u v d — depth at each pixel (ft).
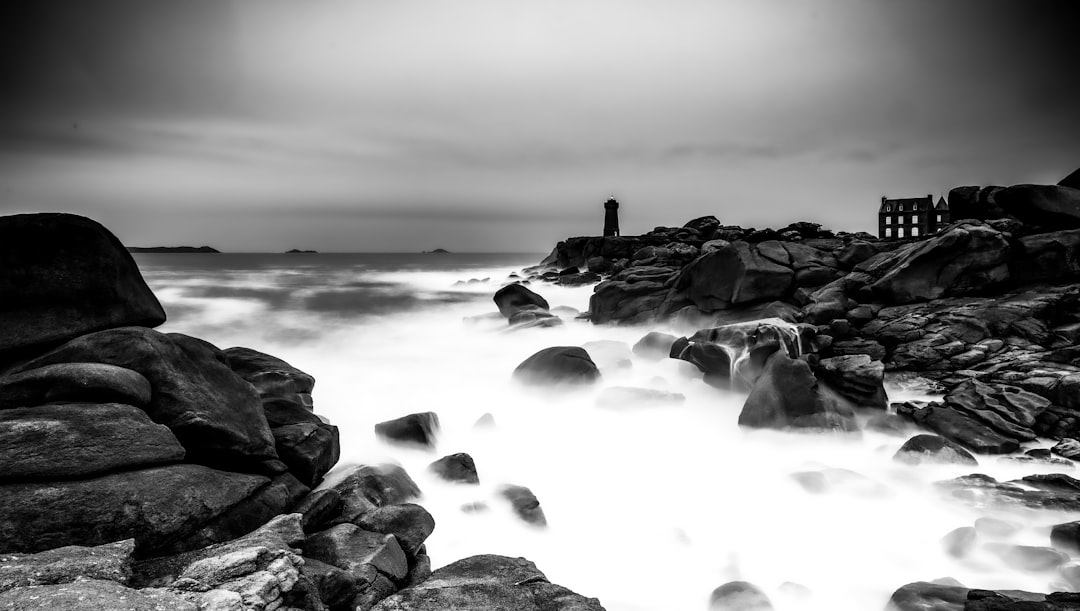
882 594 28.63
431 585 24.88
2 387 25.09
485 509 35.22
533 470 44.42
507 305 104.83
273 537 24.62
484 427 50.16
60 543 20.99
